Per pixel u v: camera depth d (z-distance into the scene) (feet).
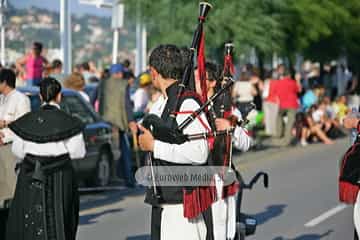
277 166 92.02
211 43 114.01
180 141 29.50
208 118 31.76
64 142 38.47
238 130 34.81
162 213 30.58
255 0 117.08
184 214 30.04
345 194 35.76
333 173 86.22
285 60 160.25
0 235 41.75
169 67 30.89
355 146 35.96
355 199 35.65
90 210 64.23
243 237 38.42
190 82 31.71
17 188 38.55
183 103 30.22
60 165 38.37
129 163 76.13
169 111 30.53
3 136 46.44
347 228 57.93
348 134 133.69
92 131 70.64
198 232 30.68
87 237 53.93
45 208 37.88
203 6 32.01
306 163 95.14
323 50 159.94
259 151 107.04
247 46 115.75
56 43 113.60
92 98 81.46
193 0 114.83
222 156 32.42
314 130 119.24
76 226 39.58
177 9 114.52
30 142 37.96
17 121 38.55
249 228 39.68
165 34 115.34
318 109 120.98
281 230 56.65
